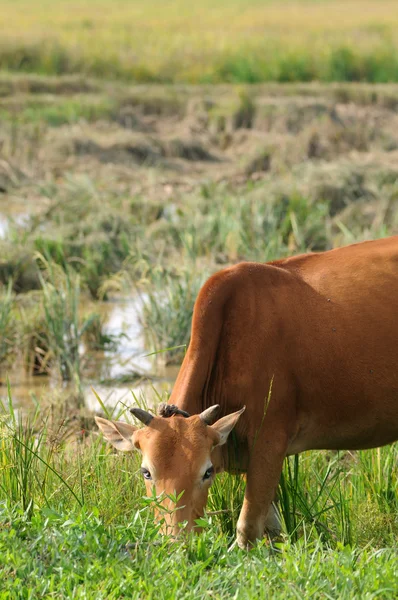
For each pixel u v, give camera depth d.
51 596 10.24
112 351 25.47
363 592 10.40
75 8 118.00
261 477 13.70
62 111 56.75
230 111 58.75
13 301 27.39
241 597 10.14
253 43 79.94
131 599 10.15
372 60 73.00
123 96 61.34
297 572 10.75
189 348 14.00
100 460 15.42
